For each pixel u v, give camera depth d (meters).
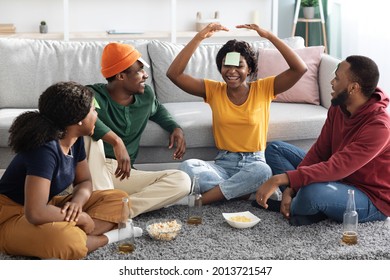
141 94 3.92
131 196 3.62
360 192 3.52
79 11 6.87
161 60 4.58
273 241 3.34
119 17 6.94
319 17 7.03
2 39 4.48
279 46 3.82
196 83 3.94
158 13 6.98
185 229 3.47
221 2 7.05
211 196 3.78
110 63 3.78
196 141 4.11
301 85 4.55
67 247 3.06
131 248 3.21
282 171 3.93
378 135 3.42
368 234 3.42
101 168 3.65
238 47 3.84
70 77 4.47
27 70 4.44
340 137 3.62
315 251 3.23
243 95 3.89
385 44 5.68
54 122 3.07
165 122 4.03
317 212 3.52
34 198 2.99
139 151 4.11
